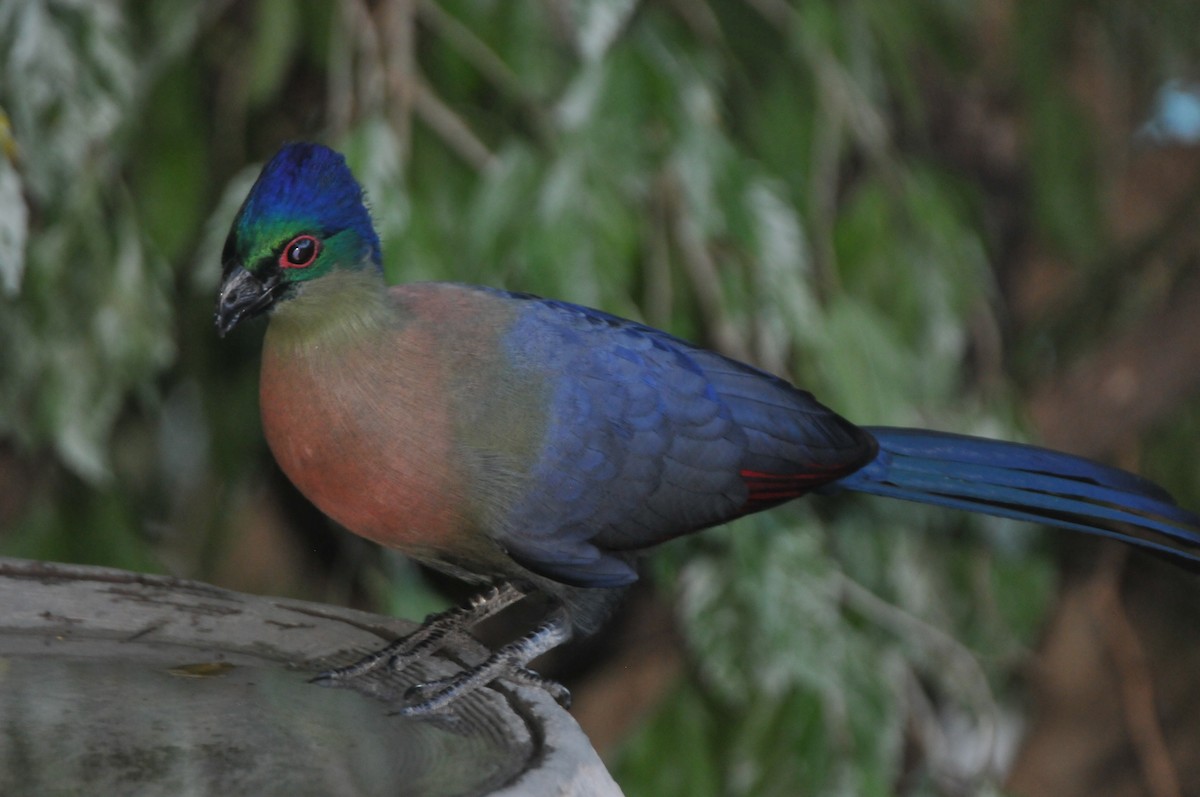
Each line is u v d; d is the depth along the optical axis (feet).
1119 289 38.52
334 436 22.98
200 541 35.50
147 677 20.81
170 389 34.73
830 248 31.01
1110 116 39.19
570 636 24.49
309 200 22.48
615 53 28.40
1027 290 40.19
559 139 28.07
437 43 30.78
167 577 23.77
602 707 37.17
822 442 26.40
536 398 23.91
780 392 26.45
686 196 28.66
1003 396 31.91
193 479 35.99
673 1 30.27
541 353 24.29
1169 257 38.19
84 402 28.50
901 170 31.17
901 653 32.35
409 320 23.59
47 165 27.48
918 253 30.89
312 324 22.81
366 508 23.59
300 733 19.30
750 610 30.14
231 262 22.85
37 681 20.49
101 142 28.27
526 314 24.77
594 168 27.89
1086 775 41.98
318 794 17.42
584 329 25.12
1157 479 39.70
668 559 31.12
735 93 32.68
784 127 31.37
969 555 32.96
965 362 38.68
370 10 31.55
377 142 27.78
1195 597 42.80
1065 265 39.73
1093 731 41.68
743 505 26.07
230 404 33.45
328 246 22.56
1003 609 33.12
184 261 33.45
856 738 30.04
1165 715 44.32
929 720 33.68
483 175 29.53
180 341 33.68
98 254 28.37
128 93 27.68
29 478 33.63
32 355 28.40
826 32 30.48
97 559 31.27
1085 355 38.81
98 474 28.60
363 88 29.55
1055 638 41.22
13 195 23.56
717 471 25.55
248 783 17.69
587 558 24.36
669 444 25.07
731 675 30.12
